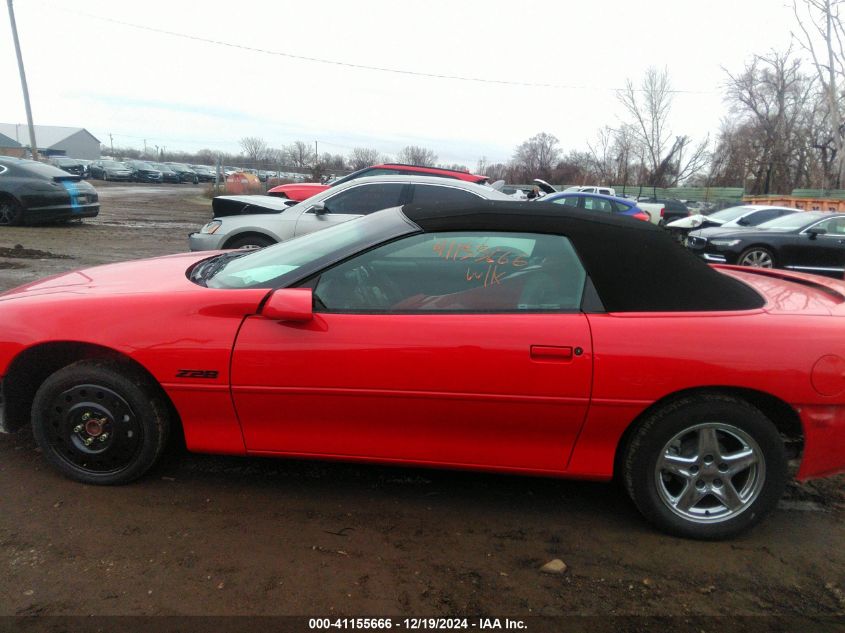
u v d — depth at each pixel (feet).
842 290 10.39
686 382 8.38
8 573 7.63
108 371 9.13
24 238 37.78
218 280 10.02
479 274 9.12
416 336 8.64
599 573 8.25
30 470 10.12
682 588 8.01
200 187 134.82
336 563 8.17
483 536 8.97
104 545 8.29
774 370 8.34
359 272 9.23
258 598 7.42
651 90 128.26
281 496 9.80
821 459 8.72
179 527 8.79
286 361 8.75
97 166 143.43
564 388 8.49
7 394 9.71
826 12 82.48
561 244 9.07
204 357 8.86
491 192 25.21
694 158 134.41
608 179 148.25
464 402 8.67
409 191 24.76
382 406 8.85
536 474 9.16
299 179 125.29
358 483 10.33
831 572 8.46
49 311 9.27
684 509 8.95
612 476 9.06
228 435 9.32
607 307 8.73
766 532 9.40
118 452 9.43
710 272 9.10
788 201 80.28
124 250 35.22
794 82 126.21
